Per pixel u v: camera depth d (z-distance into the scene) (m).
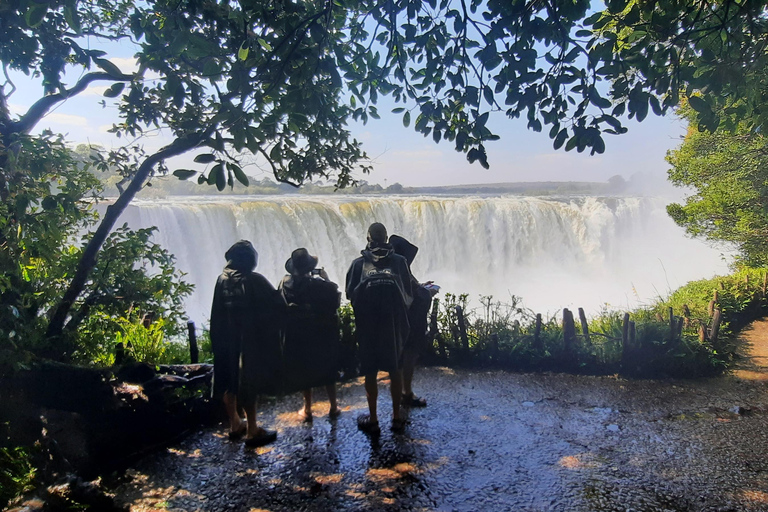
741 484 3.34
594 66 2.52
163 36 2.86
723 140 11.47
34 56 3.21
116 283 4.69
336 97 3.85
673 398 4.96
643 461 3.69
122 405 3.79
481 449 3.91
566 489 3.31
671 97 2.72
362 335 4.10
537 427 4.32
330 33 3.46
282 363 3.99
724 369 5.80
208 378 4.60
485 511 3.08
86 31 4.29
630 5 2.60
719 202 12.02
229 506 3.18
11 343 3.50
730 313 7.95
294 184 4.17
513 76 2.62
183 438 4.18
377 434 4.19
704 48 2.67
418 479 3.46
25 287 4.04
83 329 4.58
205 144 2.69
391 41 3.27
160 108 4.03
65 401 3.60
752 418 4.45
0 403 3.39
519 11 2.52
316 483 3.44
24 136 3.40
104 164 4.71
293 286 4.03
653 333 5.79
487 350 6.11
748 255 13.43
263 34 2.77
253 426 3.99
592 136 2.58
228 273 3.90
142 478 3.54
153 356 5.05
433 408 4.77
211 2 2.68
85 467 3.56
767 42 2.72
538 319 6.01
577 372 5.80
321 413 4.66
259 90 2.71
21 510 2.98
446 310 6.43
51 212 3.47
